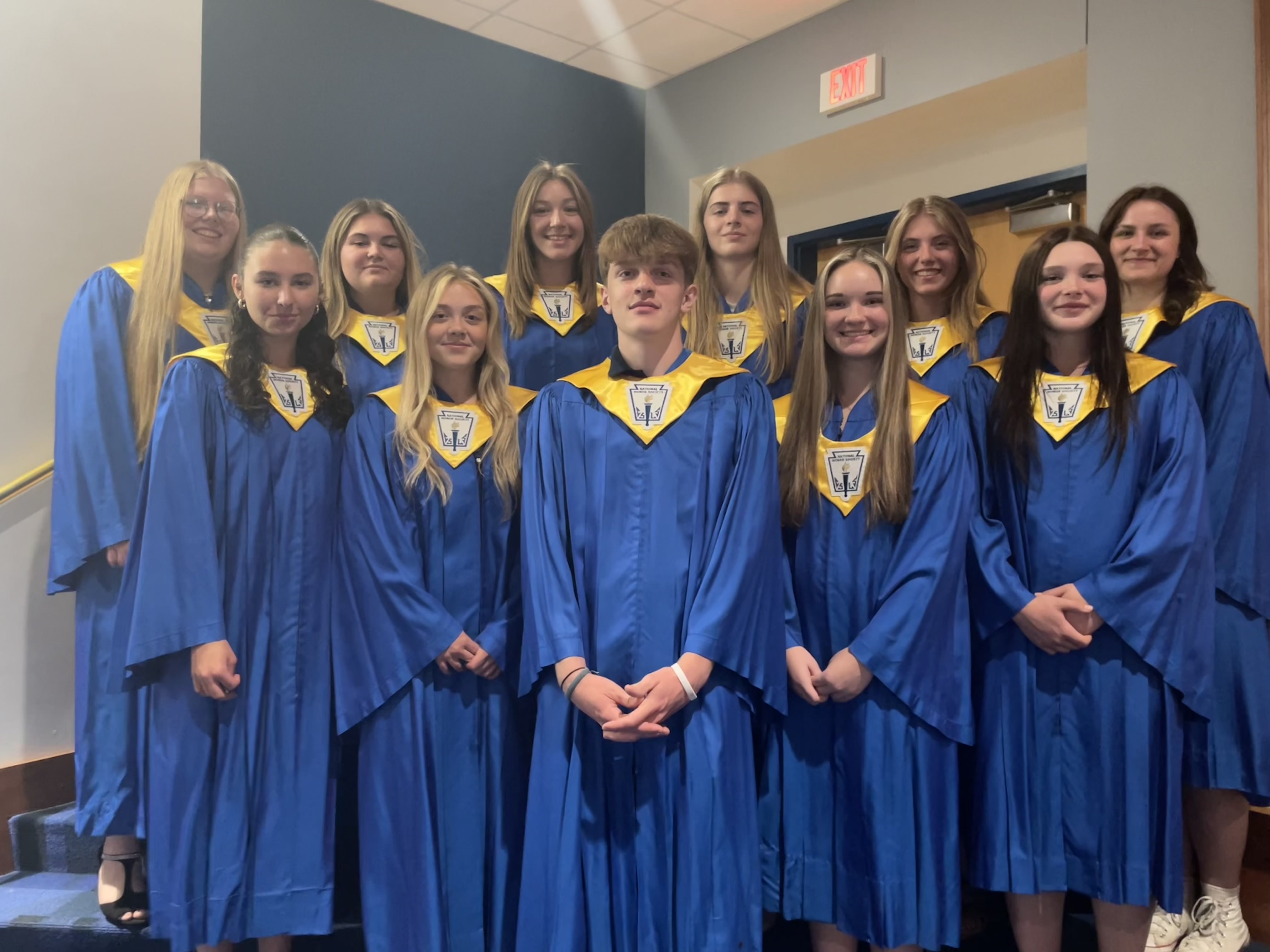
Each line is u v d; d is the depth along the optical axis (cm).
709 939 163
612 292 185
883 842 176
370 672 188
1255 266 288
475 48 438
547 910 168
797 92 439
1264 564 211
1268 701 208
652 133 506
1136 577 180
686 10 422
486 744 191
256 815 189
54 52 288
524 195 260
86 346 224
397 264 246
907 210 249
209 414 192
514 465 199
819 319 194
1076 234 193
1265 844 225
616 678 170
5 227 277
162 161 312
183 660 185
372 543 190
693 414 178
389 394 201
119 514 217
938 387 241
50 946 216
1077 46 338
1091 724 183
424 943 178
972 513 191
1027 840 186
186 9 318
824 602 189
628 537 175
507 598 196
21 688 275
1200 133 302
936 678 180
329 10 390
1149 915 184
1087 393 192
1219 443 215
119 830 213
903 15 397
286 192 379
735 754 171
